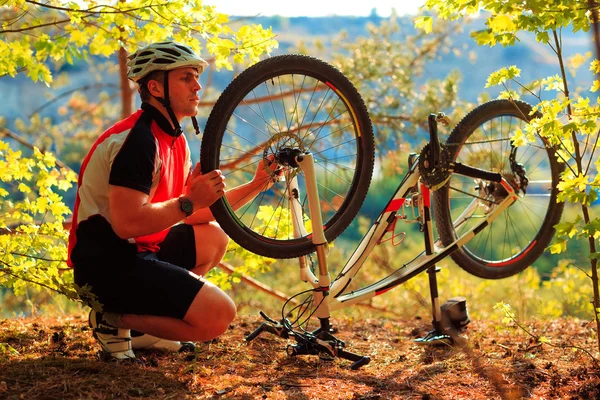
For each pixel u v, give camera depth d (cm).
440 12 303
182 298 272
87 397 241
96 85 812
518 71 312
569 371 293
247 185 318
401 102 758
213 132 289
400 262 859
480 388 271
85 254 273
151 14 366
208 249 321
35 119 836
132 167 261
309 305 328
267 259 431
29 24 372
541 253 390
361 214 864
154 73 279
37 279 329
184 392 257
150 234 266
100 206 271
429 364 309
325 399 254
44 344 324
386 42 784
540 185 380
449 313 350
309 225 394
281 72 306
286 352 322
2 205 388
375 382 278
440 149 320
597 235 281
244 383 271
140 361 289
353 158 407
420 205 331
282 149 303
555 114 287
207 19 367
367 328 413
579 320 442
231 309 279
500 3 273
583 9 279
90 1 366
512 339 365
